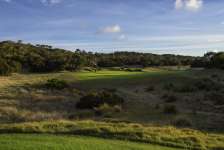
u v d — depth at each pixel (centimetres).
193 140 1647
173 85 4672
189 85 4553
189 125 2203
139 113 2655
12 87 4188
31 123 1836
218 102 3212
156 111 2748
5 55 8769
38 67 8306
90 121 2008
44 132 1638
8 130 1636
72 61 9031
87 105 2916
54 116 2388
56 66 8519
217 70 6481
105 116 2511
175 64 11719
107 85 4797
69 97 3544
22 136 1494
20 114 2406
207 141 1667
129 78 5438
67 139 1465
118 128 1756
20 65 7938
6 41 11306
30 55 9275
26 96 3441
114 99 3077
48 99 3300
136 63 11481
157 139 1603
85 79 5362
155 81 5162
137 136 1620
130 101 3294
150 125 2088
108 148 1351
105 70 8775
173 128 1952
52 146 1293
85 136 1590
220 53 7675
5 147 1238
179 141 1606
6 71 6856
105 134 1633
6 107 2658
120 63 11281
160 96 3819
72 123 1836
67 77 5766
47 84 4325
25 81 5088
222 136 1850
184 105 3138
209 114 2634
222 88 4231
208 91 4059
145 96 3809
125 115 2564
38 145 1295
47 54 10169
